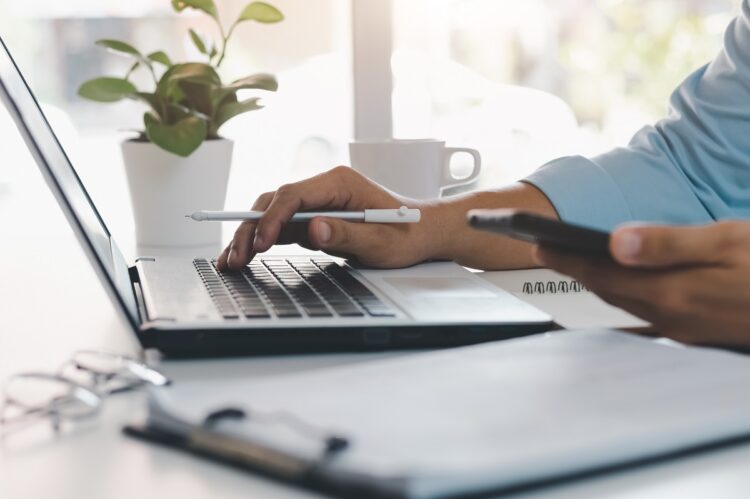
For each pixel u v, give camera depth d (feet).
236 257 3.06
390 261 3.18
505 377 1.71
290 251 3.97
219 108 4.39
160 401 1.60
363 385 1.65
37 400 1.86
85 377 2.04
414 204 3.41
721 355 1.90
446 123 6.69
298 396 1.59
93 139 7.71
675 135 3.98
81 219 2.31
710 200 3.84
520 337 2.36
